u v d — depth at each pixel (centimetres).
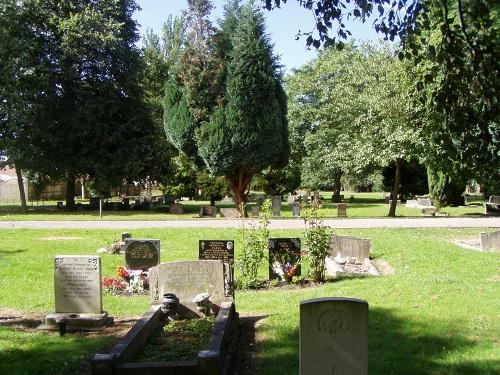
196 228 2630
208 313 963
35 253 1862
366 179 5881
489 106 686
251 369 747
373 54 3394
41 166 4034
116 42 4122
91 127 4028
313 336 572
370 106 3094
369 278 1369
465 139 697
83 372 743
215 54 3544
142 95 4381
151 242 1391
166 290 974
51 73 4022
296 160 5359
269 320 976
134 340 749
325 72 4875
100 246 2038
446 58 696
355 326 569
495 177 1620
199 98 3538
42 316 1069
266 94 3469
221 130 3431
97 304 981
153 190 7762
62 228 2691
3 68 3591
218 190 4541
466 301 995
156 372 649
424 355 734
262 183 5297
